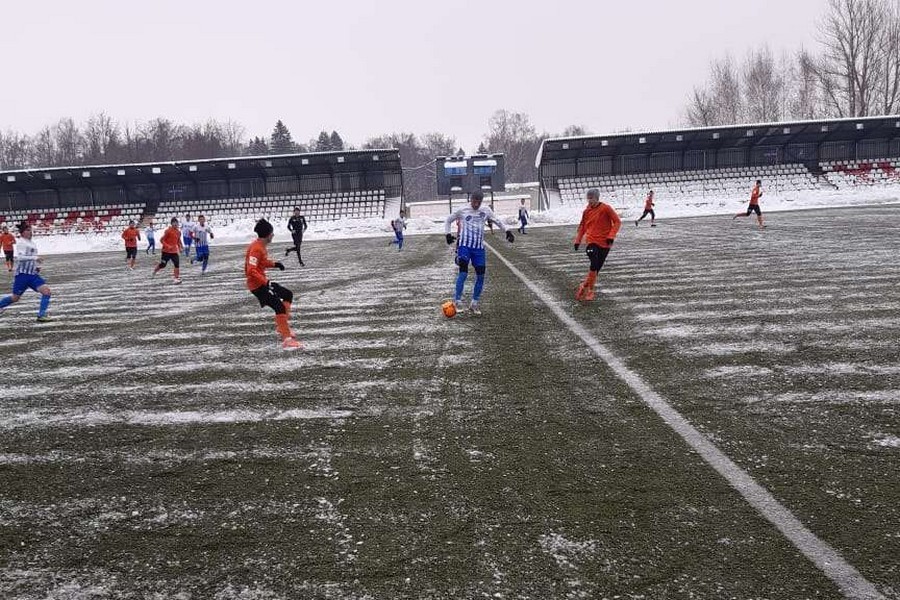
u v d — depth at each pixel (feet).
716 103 219.61
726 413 13.16
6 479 11.36
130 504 10.17
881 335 19.47
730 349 18.60
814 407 13.29
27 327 29.45
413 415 13.96
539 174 162.40
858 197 126.41
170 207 156.97
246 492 10.43
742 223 86.33
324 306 31.55
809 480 9.91
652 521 8.83
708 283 32.40
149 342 24.22
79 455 12.43
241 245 108.78
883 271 33.30
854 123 141.38
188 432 13.53
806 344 18.76
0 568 8.34
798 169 153.58
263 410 14.83
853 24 172.04
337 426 13.47
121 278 54.60
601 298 29.53
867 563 7.59
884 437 11.52
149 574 8.06
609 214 28.71
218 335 25.05
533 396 14.93
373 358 19.66
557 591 7.28
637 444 11.69
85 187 158.20
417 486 10.34
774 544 8.08
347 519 9.34
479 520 9.09
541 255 56.49
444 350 20.29
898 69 172.45
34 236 144.87
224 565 8.21
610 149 158.20
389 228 129.90
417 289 36.76
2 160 312.50
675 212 127.75
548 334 21.98
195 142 316.19
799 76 203.21
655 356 18.20
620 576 7.52
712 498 9.43
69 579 8.00
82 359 21.61
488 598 7.21
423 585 7.53
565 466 10.85
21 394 17.16
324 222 136.15
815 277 32.48
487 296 32.01
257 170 155.63
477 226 26.78
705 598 7.03
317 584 7.65
